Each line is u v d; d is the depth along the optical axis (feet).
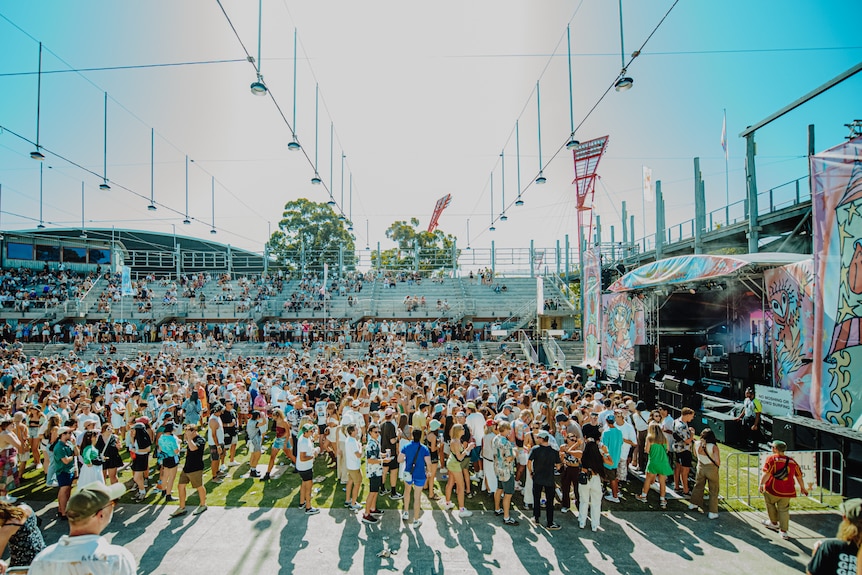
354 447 29.60
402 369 60.59
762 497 30.89
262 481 34.73
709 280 50.90
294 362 71.36
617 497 30.40
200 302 117.29
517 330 105.50
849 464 31.04
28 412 36.91
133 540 25.17
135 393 44.70
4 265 127.85
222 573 21.93
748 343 62.75
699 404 48.73
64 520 27.78
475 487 33.60
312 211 199.93
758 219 65.31
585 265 81.97
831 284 34.35
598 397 39.11
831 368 34.32
